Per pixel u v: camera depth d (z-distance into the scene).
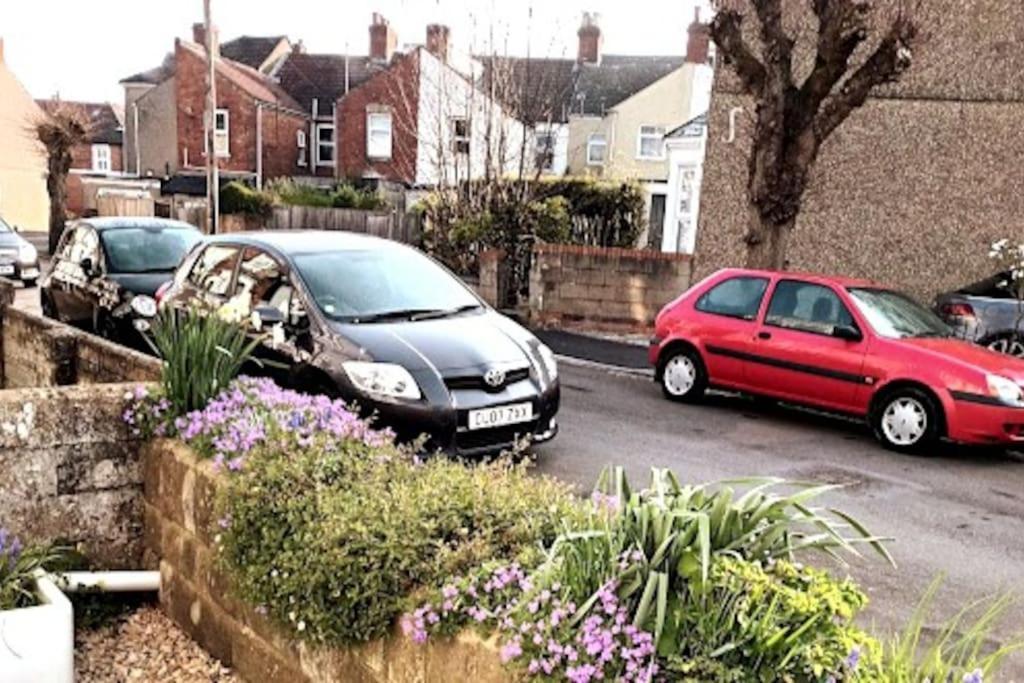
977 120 12.36
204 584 3.64
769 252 10.18
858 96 9.65
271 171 35.81
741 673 2.02
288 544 3.04
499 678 2.29
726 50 10.19
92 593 3.85
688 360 9.12
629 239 18.02
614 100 34.56
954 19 12.30
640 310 13.85
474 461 5.64
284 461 3.37
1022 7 11.88
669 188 22.81
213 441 3.69
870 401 7.69
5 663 2.96
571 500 2.94
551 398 6.29
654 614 2.16
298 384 6.01
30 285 18.59
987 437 7.07
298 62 40.16
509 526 2.79
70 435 3.93
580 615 2.19
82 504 3.98
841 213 13.30
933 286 12.88
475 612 2.42
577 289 14.05
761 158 10.05
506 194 16.94
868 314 7.93
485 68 18.89
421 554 2.72
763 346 8.45
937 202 12.73
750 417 8.66
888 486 6.50
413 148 31.94
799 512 2.60
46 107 34.56
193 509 3.69
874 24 12.25
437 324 6.30
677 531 2.25
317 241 7.14
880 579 4.71
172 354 4.05
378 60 40.00
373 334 5.97
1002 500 6.24
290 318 6.32
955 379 7.19
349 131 34.91
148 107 38.50
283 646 3.17
